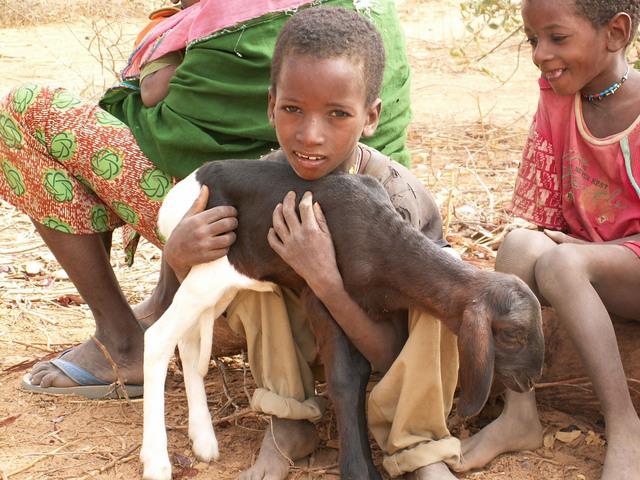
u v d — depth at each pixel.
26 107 1.58
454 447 1.36
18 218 2.55
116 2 5.61
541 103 1.58
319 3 1.54
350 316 1.31
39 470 1.43
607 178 1.51
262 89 1.55
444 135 3.34
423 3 6.09
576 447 1.48
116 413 1.61
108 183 1.58
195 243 1.35
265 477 1.36
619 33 1.43
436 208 1.48
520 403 1.46
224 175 1.39
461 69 4.48
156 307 1.77
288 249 1.30
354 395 1.32
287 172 1.36
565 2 1.39
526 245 1.46
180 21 1.64
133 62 1.69
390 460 1.36
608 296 1.45
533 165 1.59
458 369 1.47
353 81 1.24
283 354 1.41
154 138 1.58
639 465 1.32
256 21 1.54
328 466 1.43
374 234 1.30
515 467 1.43
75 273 1.63
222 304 1.42
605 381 1.35
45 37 5.18
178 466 1.43
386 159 1.44
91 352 1.67
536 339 1.25
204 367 1.45
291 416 1.39
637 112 1.48
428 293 1.28
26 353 1.83
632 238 1.47
